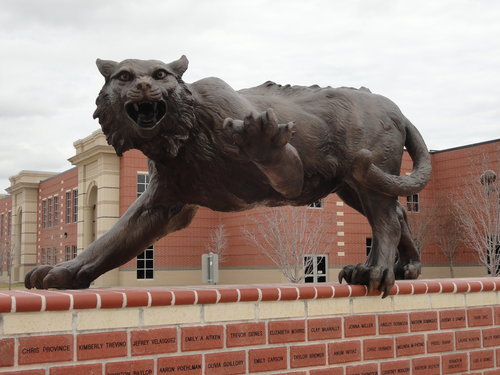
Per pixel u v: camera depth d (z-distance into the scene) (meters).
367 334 4.24
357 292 4.21
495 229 25.66
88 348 3.21
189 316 3.53
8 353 3.02
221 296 3.62
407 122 5.16
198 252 30.30
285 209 25.97
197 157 4.02
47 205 41.50
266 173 3.80
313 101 4.61
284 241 25.83
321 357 4.00
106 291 3.46
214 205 4.32
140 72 3.79
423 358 4.50
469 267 31.02
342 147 4.57
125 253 4.39
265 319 3.80
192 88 4.02
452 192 30.56
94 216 32.19
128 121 3.80
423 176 4.87
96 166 30.41
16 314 3.05
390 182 4.49
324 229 27.27
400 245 5.23
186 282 29.84
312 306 4.01
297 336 3.91
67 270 4.21
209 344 3.57
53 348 3.12
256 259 28.48
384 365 4.29
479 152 29.67
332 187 4.68
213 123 3.98
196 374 3.52
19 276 44.75
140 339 3.37
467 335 4.77
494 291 5.01
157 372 3.40
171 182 4.25
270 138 3.47
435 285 4.62
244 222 29.12
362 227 29.12
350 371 4.12
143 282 29.02
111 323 3.29
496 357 4.91
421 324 4.53
